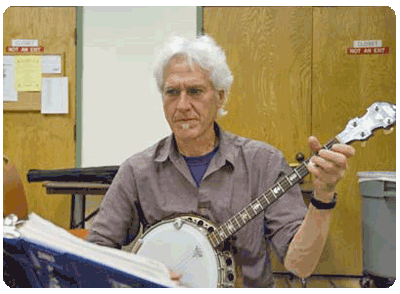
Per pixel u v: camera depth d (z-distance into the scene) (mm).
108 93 2855
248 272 972
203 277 911
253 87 2754
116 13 2824
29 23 2863
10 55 2879
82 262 406
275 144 2752
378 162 2646
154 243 952
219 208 1006
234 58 2760
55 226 451
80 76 2857
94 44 2846
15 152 2898
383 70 2682
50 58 2867
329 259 2707
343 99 2713
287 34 2725
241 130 2770
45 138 2891
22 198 598
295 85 2730
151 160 1071
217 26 2766
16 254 422
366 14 2678
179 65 986
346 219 2703
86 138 2871
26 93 2881
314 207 825
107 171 2287
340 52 2703
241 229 975
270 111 2750
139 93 2842
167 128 2838
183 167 1040
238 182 1024
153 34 2814
